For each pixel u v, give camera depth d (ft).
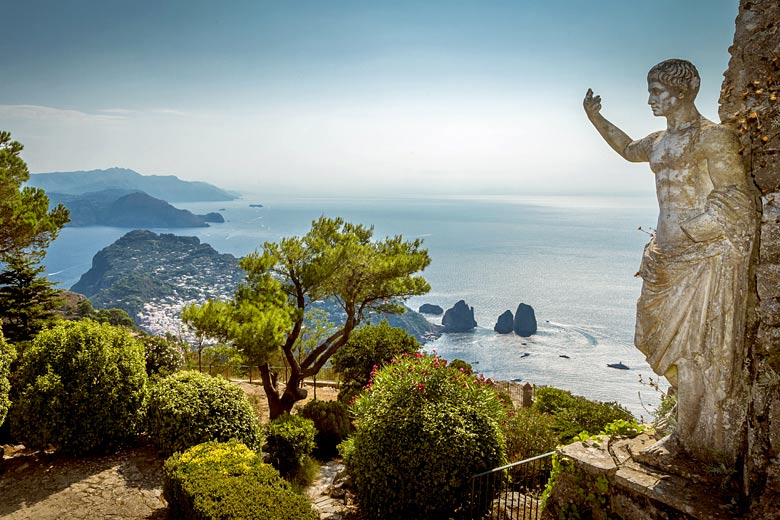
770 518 10.84
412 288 43.75
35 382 27.45
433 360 25.14
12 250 41.34
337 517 22.86
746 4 13.04
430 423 21.50
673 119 13.56
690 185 13.24
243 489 20.25
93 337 28.78
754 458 11.75
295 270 41.45
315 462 30.76
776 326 11.83
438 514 21.34
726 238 12.66
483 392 24.03
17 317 41.22
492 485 21.56
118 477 25.81
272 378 45.21
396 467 21.20
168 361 38.70
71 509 22.98
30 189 41.57
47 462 27.30
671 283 13.70
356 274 41.60
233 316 37.04
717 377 13.06
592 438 16.72
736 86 13.21
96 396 27.66
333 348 43.27
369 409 23.35
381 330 47.19
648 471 13.91
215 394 28.40
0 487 24.71
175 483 21.54
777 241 12.00
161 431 27.25
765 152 12.26
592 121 15.96
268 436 28.71
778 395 11.35
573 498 15.40
